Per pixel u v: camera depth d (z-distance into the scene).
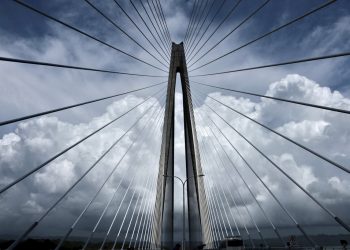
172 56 58.84
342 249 28.31
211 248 46.38
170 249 53.53
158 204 48.25
